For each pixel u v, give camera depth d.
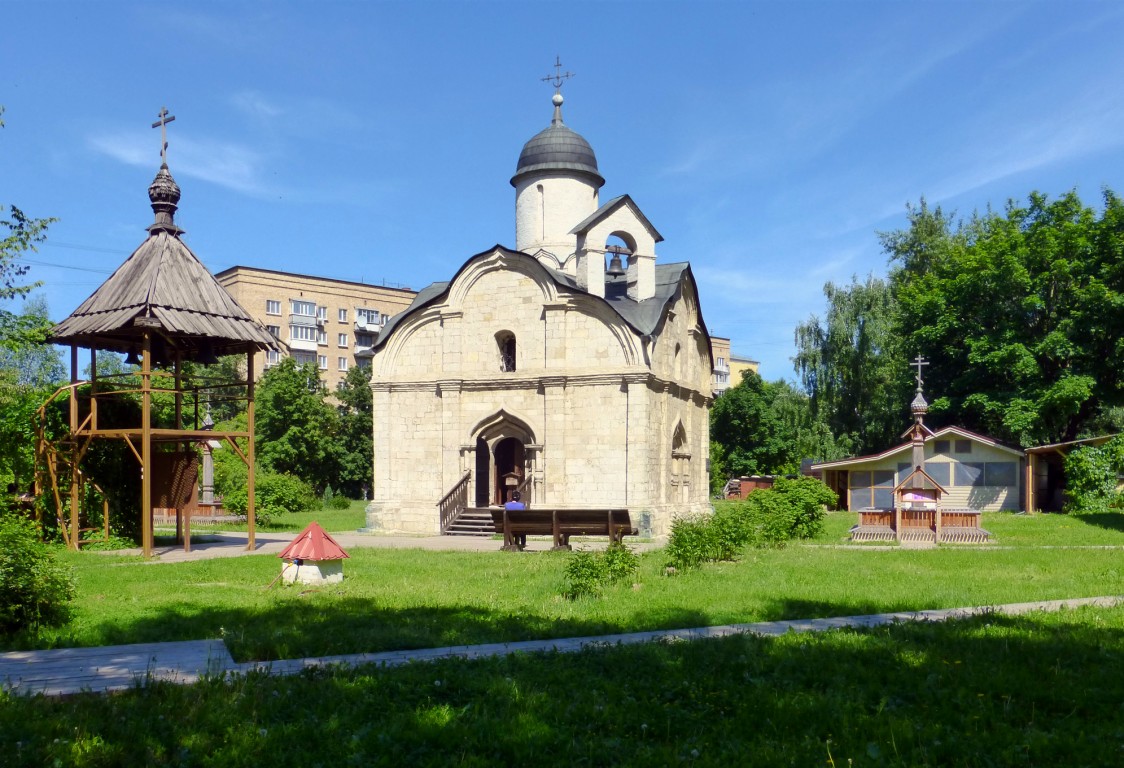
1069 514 34.31
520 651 10.12
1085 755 6.83
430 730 7.41
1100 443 36.09
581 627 11.74
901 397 48.34
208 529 33.44
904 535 24.83
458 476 31.38
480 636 11.21
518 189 35.47
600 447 29.47
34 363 61.75
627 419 29.17
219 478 45.19
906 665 9.27
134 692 8.52
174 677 9.17
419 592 15.12
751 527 22.86
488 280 31.42
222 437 23.30
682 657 9.70
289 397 58.47
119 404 25.11
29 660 10.01
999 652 9.83
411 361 32.72
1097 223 40.03
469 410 31.50
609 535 22.81
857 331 51.88
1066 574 16.98
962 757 6.84
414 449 32.38
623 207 31.16
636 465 28.94
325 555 16.38
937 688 8.52
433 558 20.81
